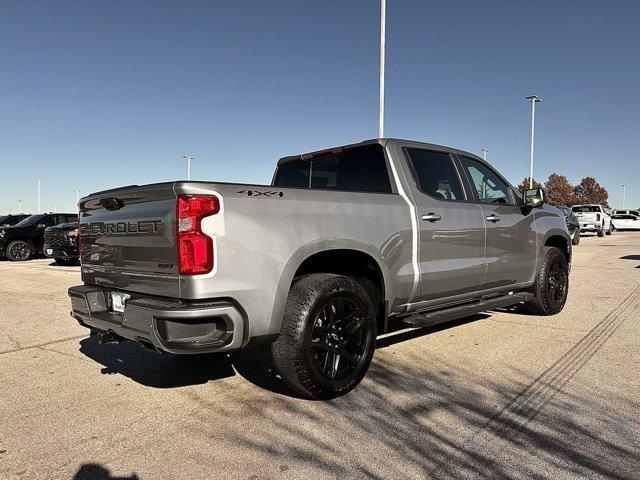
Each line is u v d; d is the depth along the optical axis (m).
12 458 2.87
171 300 3.23
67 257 14.19
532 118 38.66
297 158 5.35
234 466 2.73
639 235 30.47
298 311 3.42
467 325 5.93
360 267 4.30
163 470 2.71
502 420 3.24
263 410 3.50
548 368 4.27
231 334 3.18
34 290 9.57
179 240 3.09
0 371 4.50
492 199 5.62
